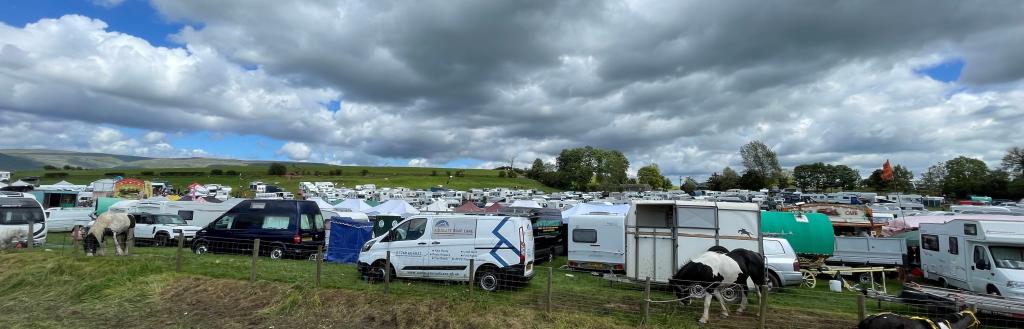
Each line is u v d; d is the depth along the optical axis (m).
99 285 12.41
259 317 10.70
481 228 13.67
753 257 11.14
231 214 19.84
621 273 18.84
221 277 12.97
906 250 19.69
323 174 143.75
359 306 10.84
